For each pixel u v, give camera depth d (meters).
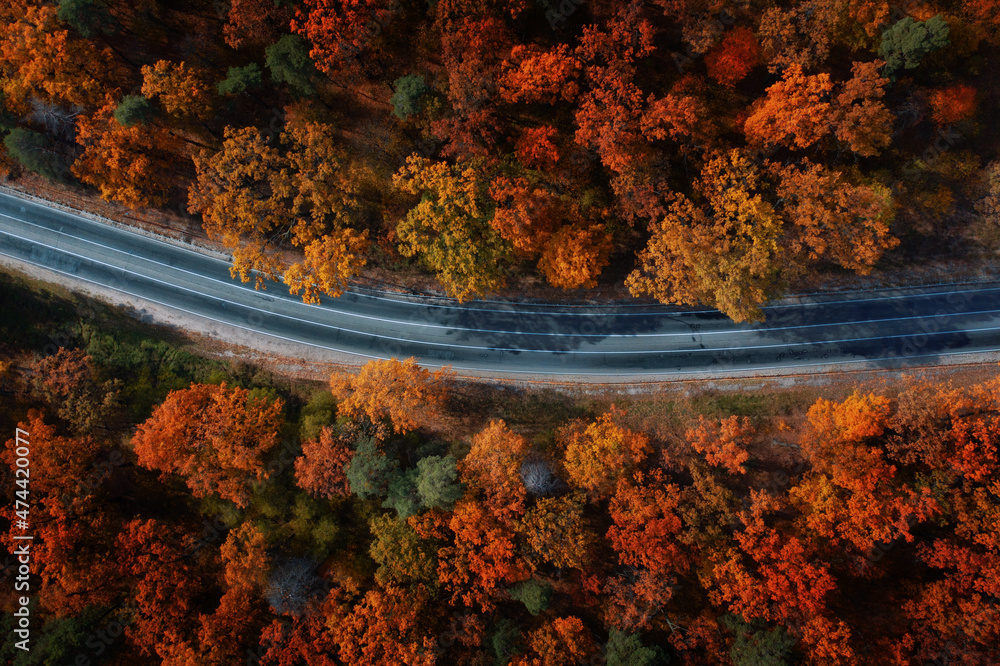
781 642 53.56
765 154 57.97
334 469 58.84
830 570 58.78
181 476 64.88
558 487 59.09
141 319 69.06
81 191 68.75
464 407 66.44
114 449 65.00
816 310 65.69
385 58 60.38
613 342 67.31
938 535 58.31
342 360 68.44
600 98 52.84
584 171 58.81
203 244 69.06
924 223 63.38
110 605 62.19
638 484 58.69
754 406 64.19
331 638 58.31
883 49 53.25
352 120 62.72
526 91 54.25
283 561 61.16
